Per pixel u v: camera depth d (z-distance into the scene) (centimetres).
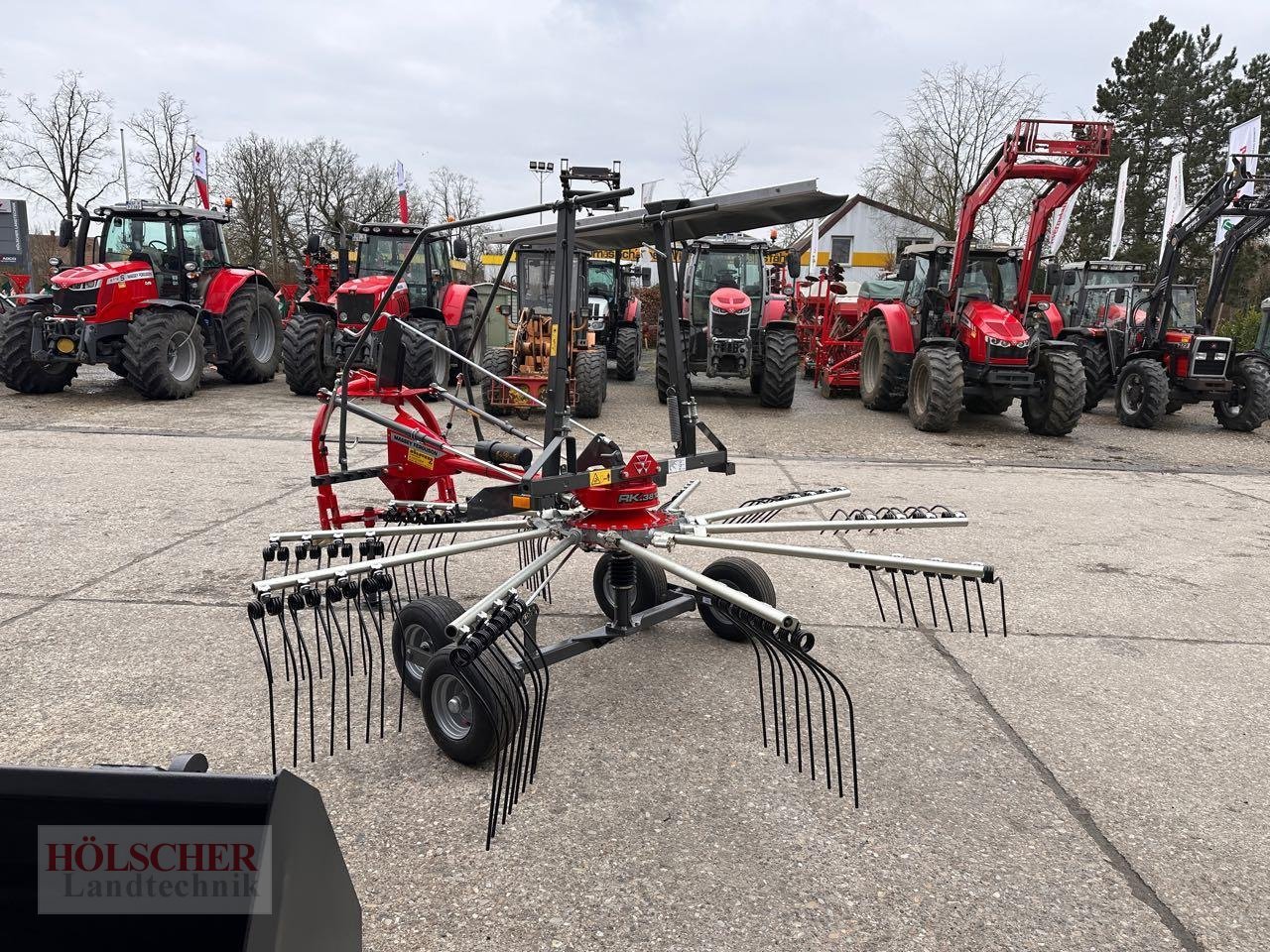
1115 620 431
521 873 229
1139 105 3200
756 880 228
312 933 108
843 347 1415
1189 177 3147
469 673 255
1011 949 206
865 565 293
